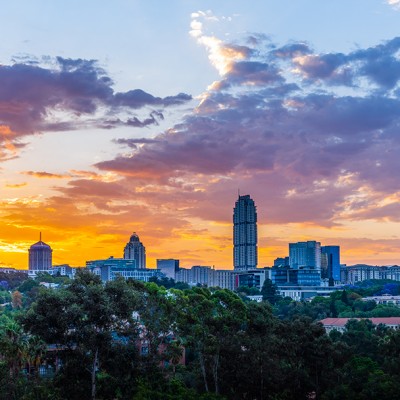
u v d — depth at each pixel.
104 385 115.06
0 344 113.25
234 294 139.00
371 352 160.38
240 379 132.00
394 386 127.19
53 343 114.25
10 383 109.06
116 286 117.12
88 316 111.81
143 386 112.88
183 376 140.38
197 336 128.75
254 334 134.50
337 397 129.38
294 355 136.12
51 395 108.56
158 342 124.12
